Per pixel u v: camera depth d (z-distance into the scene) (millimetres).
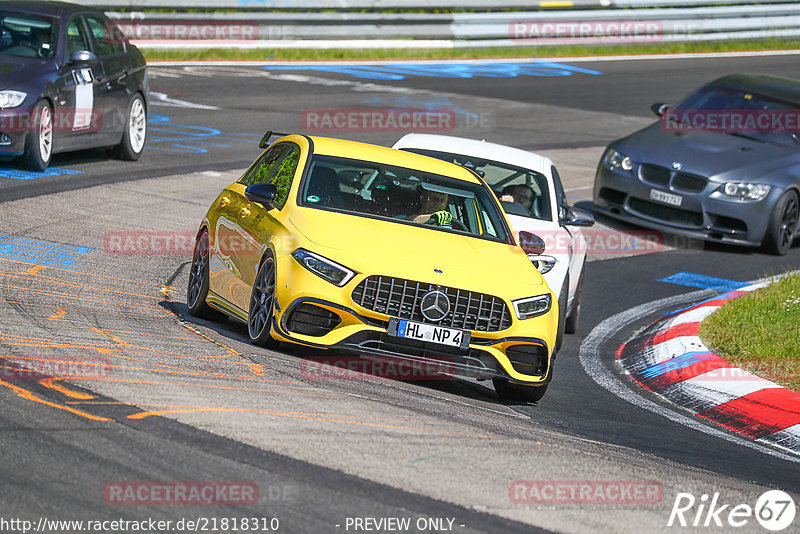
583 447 22094
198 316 30594
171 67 84750
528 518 16969
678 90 94375
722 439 25469
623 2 111875
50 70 48031
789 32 121000
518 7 105938
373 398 23094
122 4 86438
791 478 22656
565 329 36281
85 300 29203
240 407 20344
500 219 29578
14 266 32156
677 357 31844
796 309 36531
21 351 22266
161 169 53094
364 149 30594
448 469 18688
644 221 51438
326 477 17359
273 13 93562
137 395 20172
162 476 16516
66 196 44500
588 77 97562
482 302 25500
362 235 26375
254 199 27422
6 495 15227
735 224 50188
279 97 75938
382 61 97188
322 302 24938
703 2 115688
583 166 65875
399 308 25047
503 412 24828
